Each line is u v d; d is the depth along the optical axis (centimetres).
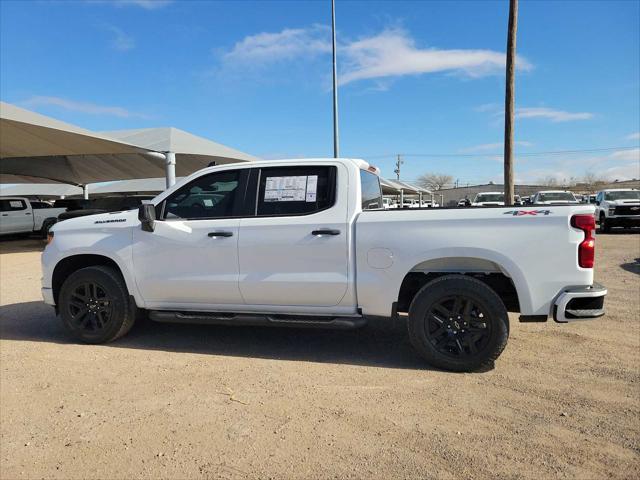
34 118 1398
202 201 526
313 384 427
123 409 380
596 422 354
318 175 495
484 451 316
